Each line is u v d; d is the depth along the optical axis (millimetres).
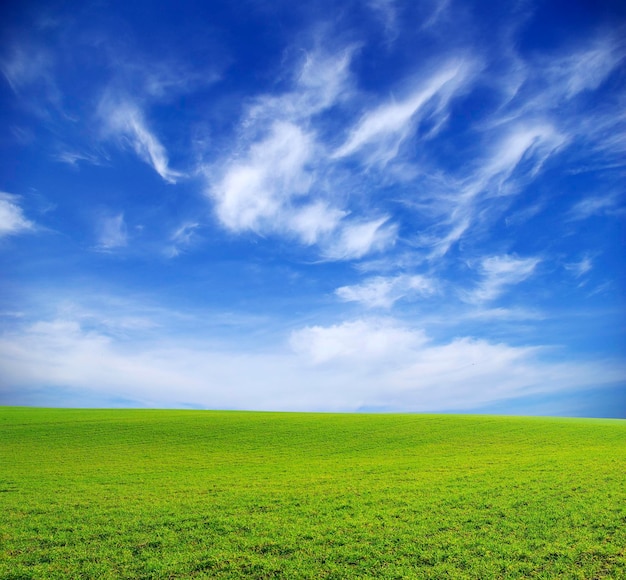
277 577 15656
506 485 27297
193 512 22297
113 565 16469
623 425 64438
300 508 22922
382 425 60781
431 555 17141
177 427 57438
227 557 17109
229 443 47281
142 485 28188
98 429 55094
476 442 48312
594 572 15828
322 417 70625
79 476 31062
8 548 17891
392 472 32188
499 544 18062
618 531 19375
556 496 24672
